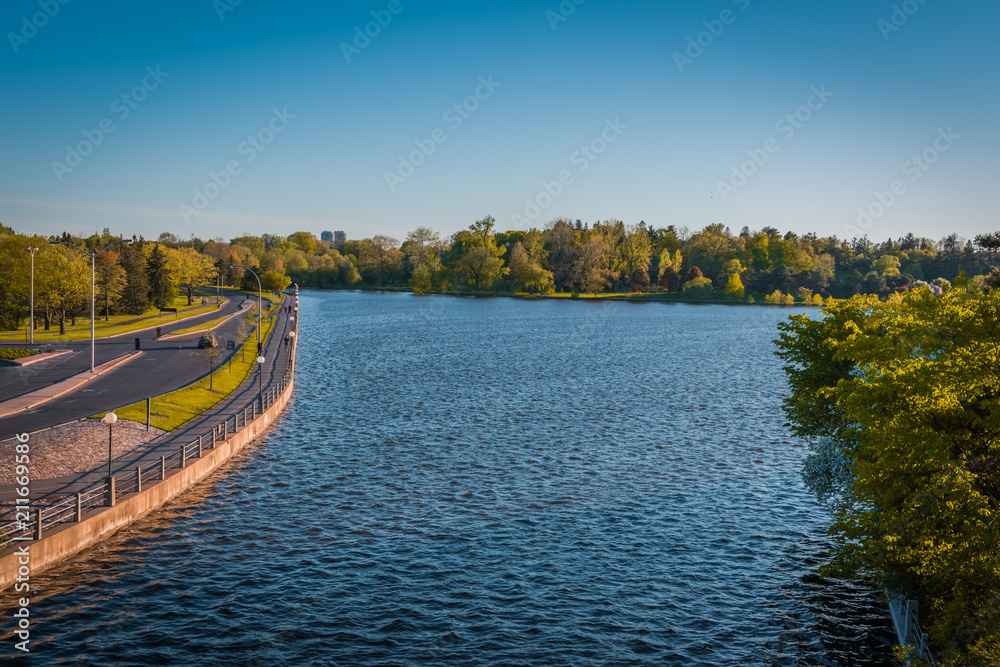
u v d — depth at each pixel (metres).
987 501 17.11
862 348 22.81
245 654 20.30
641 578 25.98
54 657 19.77
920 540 17.56
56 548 25.56
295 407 55.38
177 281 160.12
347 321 142.50
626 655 20.94
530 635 21.84
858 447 25.45
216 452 38.03
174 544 27.88
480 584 25.16
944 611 18.09
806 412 30.78
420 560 27.02
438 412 54.38
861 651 21.52
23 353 67.44
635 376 75.94
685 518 32.09
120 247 135.75
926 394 18.31
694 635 22.17
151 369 62.75
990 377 18.22
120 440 37.16
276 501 33.16
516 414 54.19
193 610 22.73
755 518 32.25
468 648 20.98
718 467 40.22
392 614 22.88
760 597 24.80
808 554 28.47
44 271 90.06
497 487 35.94
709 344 111.31
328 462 39.75
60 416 41.34
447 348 99.44
